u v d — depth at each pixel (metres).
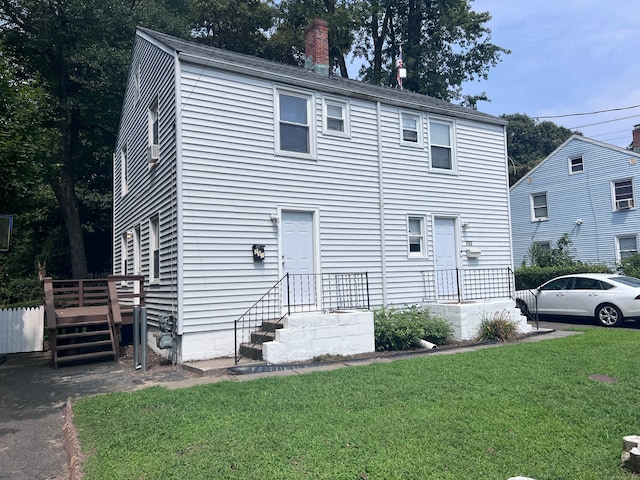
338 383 6.34
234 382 6.63
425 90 28.41
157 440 4.40
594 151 23.31
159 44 10.17
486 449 4.01
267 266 9.63
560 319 14.16
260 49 30.25
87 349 11.09
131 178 13.38
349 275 10.85
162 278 9.59
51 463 4.36
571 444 4.11
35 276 20.27
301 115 10.61
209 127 9.15
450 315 10.79
